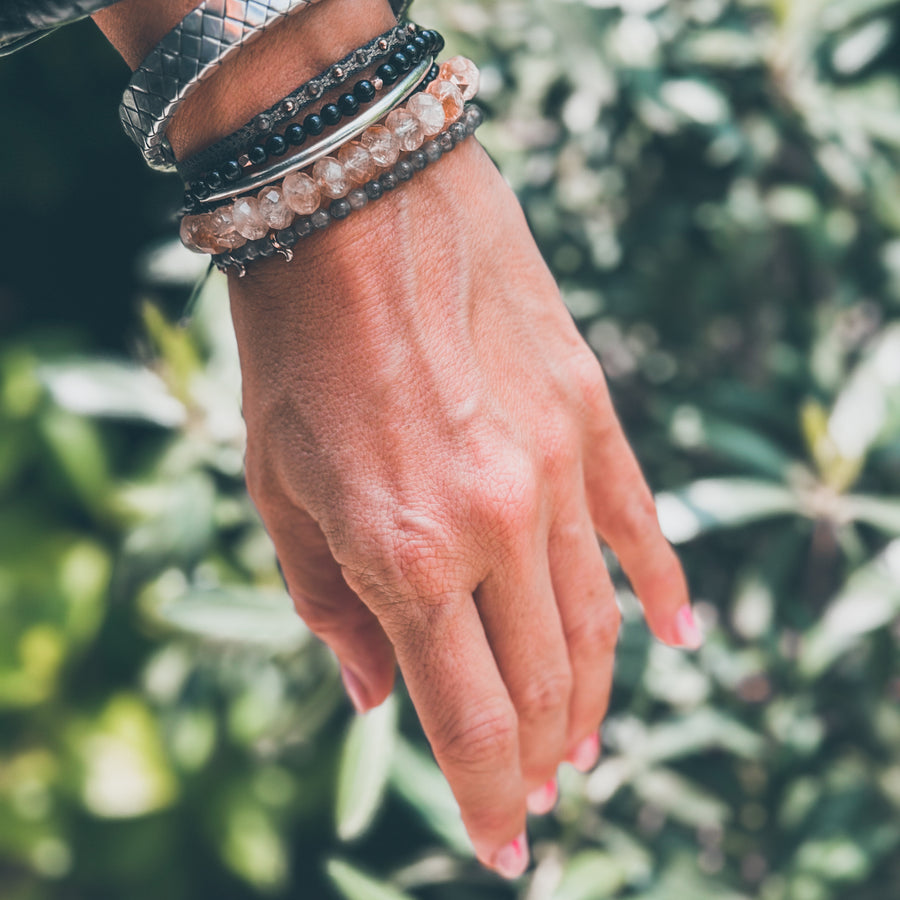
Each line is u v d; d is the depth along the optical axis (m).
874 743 0.66
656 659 0.61
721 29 0.61
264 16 0.40
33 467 1.04
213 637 0.66
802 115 0.62
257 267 0.41
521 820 0.44
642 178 0.65
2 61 0.92
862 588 0.58
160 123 0.41
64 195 1.05
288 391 0.42
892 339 0.63
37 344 1.05
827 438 0.60
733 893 0.62
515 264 0.44
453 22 0.62
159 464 0.79
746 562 0.72
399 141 0.41
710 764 0.68
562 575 0.45
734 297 0.69
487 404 0.42
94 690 0.97
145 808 0.90
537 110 0.65
